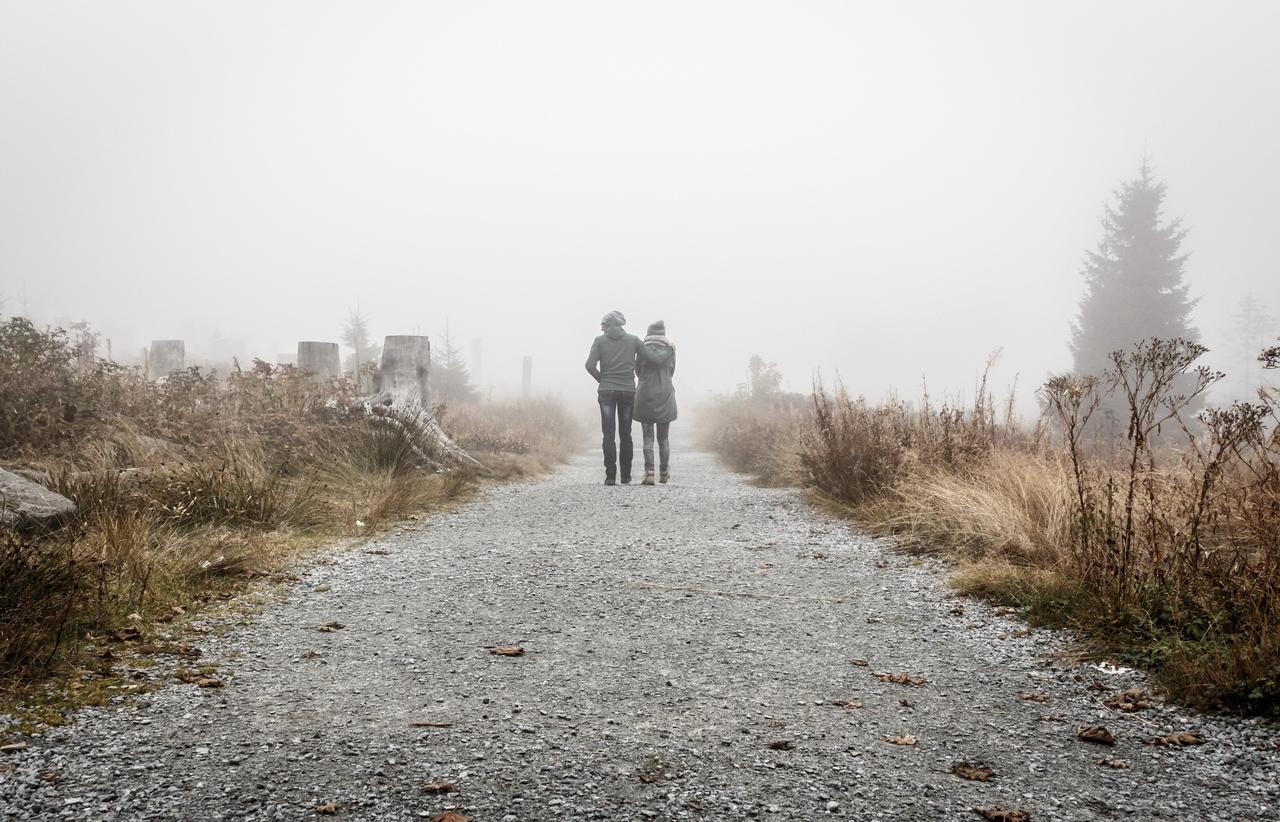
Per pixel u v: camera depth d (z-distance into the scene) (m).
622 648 3.54
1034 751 2.48
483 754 2.37
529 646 3.54
